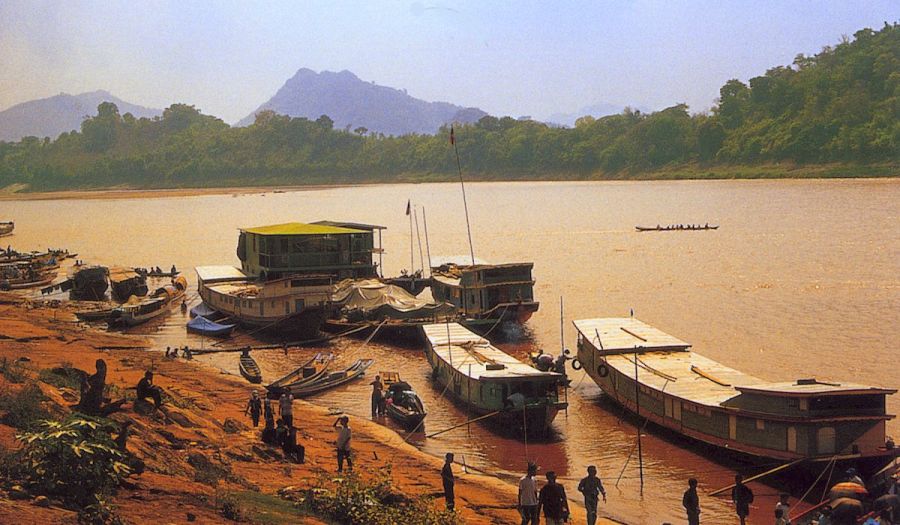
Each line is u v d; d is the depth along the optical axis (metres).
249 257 71.00
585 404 42.50
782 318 60.84
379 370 49.91
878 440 30.19
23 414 22.14
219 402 38.81
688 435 35.31
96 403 22.17
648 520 27.98
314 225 75.19
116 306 67.44
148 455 22.58
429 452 35.25
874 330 55.91
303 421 38.00
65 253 108.94
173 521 17.86
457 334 50.56
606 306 68.44
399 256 107.50
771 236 113.19
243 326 61.19
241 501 20.62
